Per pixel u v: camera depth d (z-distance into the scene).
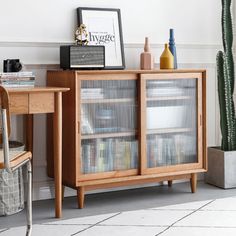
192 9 5.88
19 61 5.01
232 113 5.87
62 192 5.33
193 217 4.91
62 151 5.20
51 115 5.27
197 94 5.51
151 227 4.70
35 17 5.29
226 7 5.80
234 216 4.93
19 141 5.30
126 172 5.27
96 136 5.15
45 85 5.36
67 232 4.61
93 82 5.10
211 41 5.98
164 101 5.38
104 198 5.43
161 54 5.64
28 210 4.43
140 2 5.67
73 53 5.14
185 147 5.50
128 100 5.26
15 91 4.65
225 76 5.76
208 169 5.89
